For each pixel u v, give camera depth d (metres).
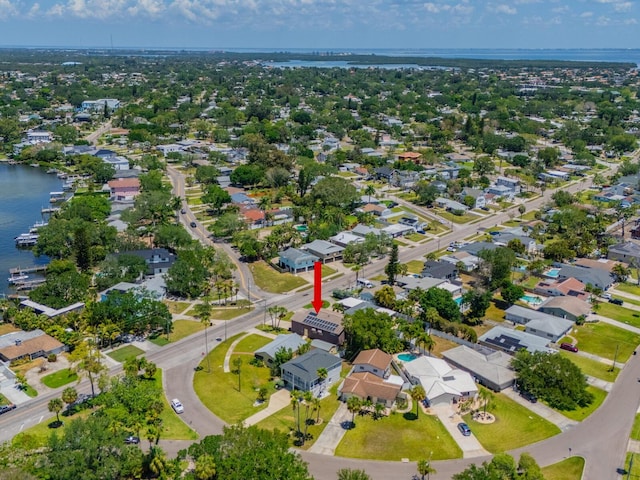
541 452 93.44
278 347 122.62
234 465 77.44
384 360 116.75
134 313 131.75
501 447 94.75
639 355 126.44
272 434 89.25
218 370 118.19
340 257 188.75
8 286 165.62
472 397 108.12
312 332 132.38
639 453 93.25
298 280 169.62
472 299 143.50
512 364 116.38
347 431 98.38
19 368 118.12
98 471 80.06
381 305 145.12
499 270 160.00
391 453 92.88
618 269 170.25
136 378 108.38
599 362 123.25
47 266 171.62
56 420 99.75
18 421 99.62
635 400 108.81
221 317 144.12
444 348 128.62
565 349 128.88
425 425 100.25
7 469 76.00
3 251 194.75
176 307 149.50
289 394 109.88
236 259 186.75
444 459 91.62
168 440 95.19
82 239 166.38
